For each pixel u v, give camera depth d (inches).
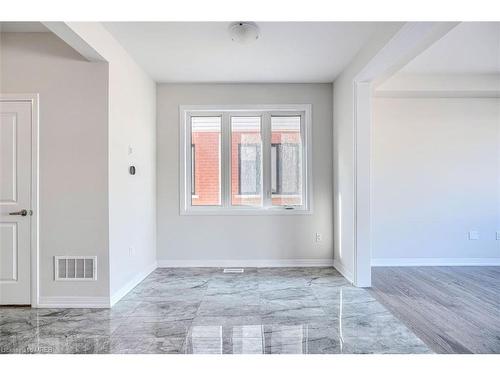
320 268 175.8
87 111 120.3
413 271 173.8
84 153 120.3
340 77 165.8
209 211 180.2
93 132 120.4
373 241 186.9
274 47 133.3
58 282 120.6
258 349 87.5
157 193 179.6
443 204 184.9
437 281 154.6
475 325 104.2
